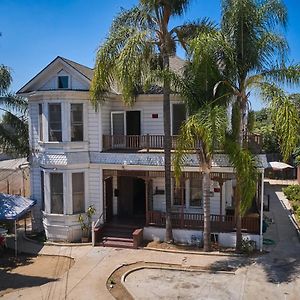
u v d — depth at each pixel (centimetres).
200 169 1881
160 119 2152
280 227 2231
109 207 2220
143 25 1744
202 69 1549
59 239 2044
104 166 2048
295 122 1405
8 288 1444
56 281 1508
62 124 1997
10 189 2948
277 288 1398
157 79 1631
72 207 2044
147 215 1997
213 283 1456
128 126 2211
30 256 1822
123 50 1620
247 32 1584
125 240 1938
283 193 3306
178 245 1892
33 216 2189
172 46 1827
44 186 2069
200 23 1748
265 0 1598
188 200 2105
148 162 1978
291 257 1717
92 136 2061
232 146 1541
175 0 1717
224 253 1767
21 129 2202
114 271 1603
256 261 1675
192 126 1510
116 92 2106
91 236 2031
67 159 1998
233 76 1609
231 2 1584
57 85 2083
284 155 1419
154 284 1459
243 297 1332
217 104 1608
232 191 2236
